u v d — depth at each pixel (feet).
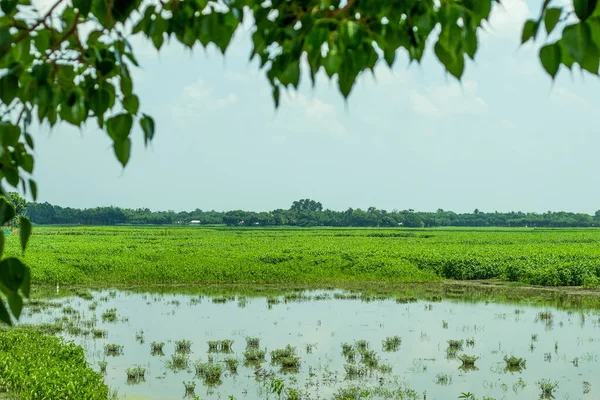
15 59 7.97
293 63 7.52
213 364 54.13
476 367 53.93
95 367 53.01
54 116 8.35
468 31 7.11
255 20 7.96
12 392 39.75
